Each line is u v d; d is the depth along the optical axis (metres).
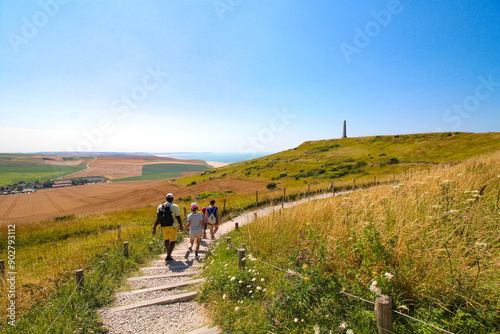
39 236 12.71
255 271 4.18
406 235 3.41
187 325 3.38
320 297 2.95
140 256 6.75
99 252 6.39
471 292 2.40
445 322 2.21
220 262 5.21
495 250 2.90
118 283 4.86
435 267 2.80
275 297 3.27
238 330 3.07
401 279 2.75
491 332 2.04
